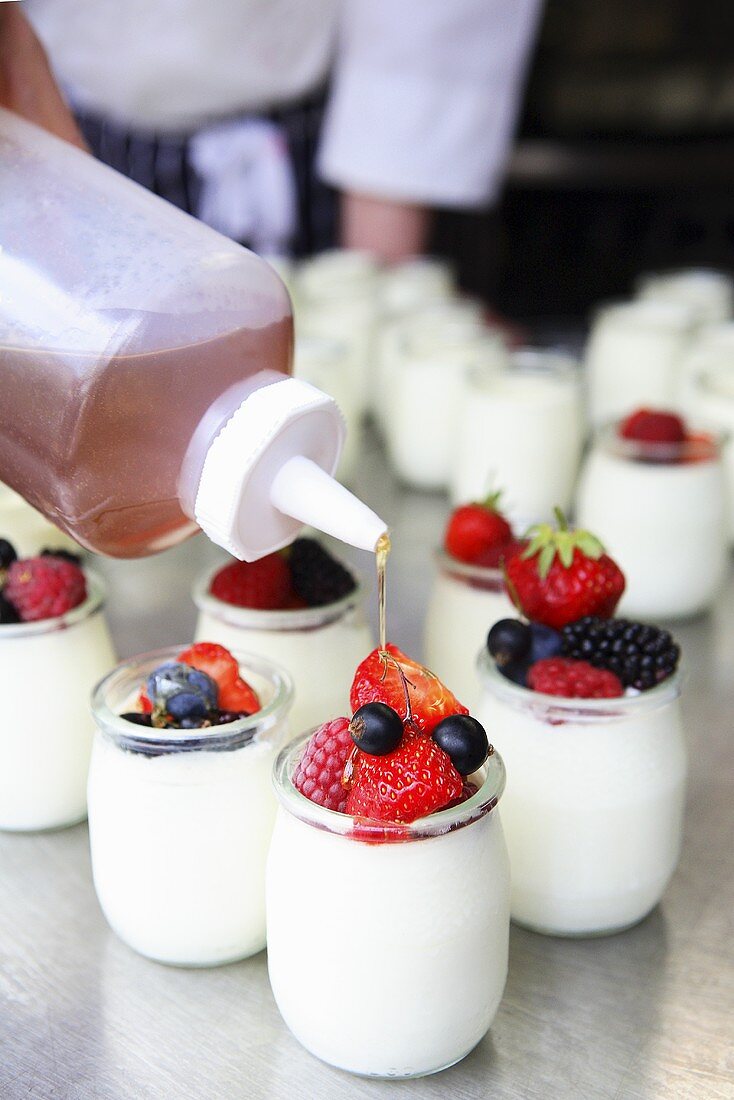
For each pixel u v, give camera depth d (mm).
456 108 1200
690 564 762
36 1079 458
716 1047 469
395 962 441
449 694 461
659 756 512
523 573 540
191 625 752
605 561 538
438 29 1152
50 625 565
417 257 1410
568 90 1679
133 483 473
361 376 1168
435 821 436
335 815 438
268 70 1219
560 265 1734
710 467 766
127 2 1142
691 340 1080
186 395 464
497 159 1250
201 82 1210
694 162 1567
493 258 1728
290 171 1506
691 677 711
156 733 486
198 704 494
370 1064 453
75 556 622
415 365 973
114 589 808
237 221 1455
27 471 493
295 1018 460
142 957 513
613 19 1641
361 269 1274
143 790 491
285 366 498
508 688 510
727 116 1657
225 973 506
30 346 467
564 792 504
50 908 539
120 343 454
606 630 517
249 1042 474
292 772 465
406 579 816
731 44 1629
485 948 451
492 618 619
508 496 887
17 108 594
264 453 455
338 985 446
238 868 495
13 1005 490
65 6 1144
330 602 581
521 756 512
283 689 510
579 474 927
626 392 1090
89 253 480
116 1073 461
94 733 553
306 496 458
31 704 564
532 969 505
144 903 496
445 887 443
